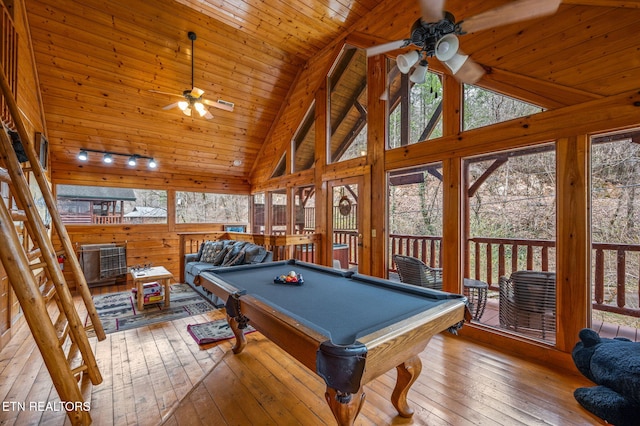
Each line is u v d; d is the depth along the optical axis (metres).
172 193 6.54
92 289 5.26
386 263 3.97
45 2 3.50
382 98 3.41
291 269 3.11
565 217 2.47
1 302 2.83
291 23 4.24
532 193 4.73
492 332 2.91
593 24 2.33
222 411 1.94
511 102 2.91
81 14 3.71
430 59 3.33
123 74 4.43
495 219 4.98
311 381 2.29
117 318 3.68
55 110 4.52
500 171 4.96
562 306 2.49
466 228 3.45
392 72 3.98
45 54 3.90
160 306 4.17
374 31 4.00
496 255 4.83
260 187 7.02
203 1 3.78
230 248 5.02
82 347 1.97
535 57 2.62
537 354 2.61
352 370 1.17
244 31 4.38
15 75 3.18
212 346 2.90
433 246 5.12
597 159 4.22
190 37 4.27
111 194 7.04
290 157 5.88
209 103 4.00
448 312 1.73
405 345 1.44
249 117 5.89
